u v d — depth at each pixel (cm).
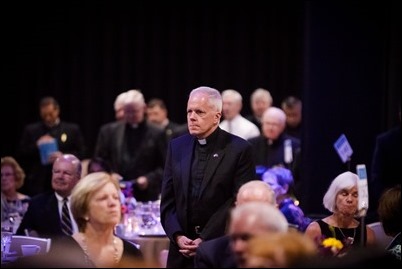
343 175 845
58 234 980
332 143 1246
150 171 1528
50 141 1392
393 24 1232
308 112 1247
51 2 1836
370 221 1116
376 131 1240
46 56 1847
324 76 1245
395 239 771
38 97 1852
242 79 1848
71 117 1869
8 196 1133
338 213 840
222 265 651
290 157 1400
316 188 1247
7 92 1842
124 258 666
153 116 1706
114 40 1864
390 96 1236
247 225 548
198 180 848
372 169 1182
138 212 1138
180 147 866
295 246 518
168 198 866
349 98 1244
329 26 1242
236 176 845
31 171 1638
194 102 845
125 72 1866
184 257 839
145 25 1861
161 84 1867
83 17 1853
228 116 1585
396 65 1234
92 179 655
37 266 589
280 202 978
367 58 1238
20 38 1830
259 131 1638
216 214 840
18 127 1852
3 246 861
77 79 1864
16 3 1817
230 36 1853
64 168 987
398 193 798
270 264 514
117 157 1528
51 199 998
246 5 1841
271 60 1841
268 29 1839
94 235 658
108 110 1872
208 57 1855
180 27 1861
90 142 1875
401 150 1166
